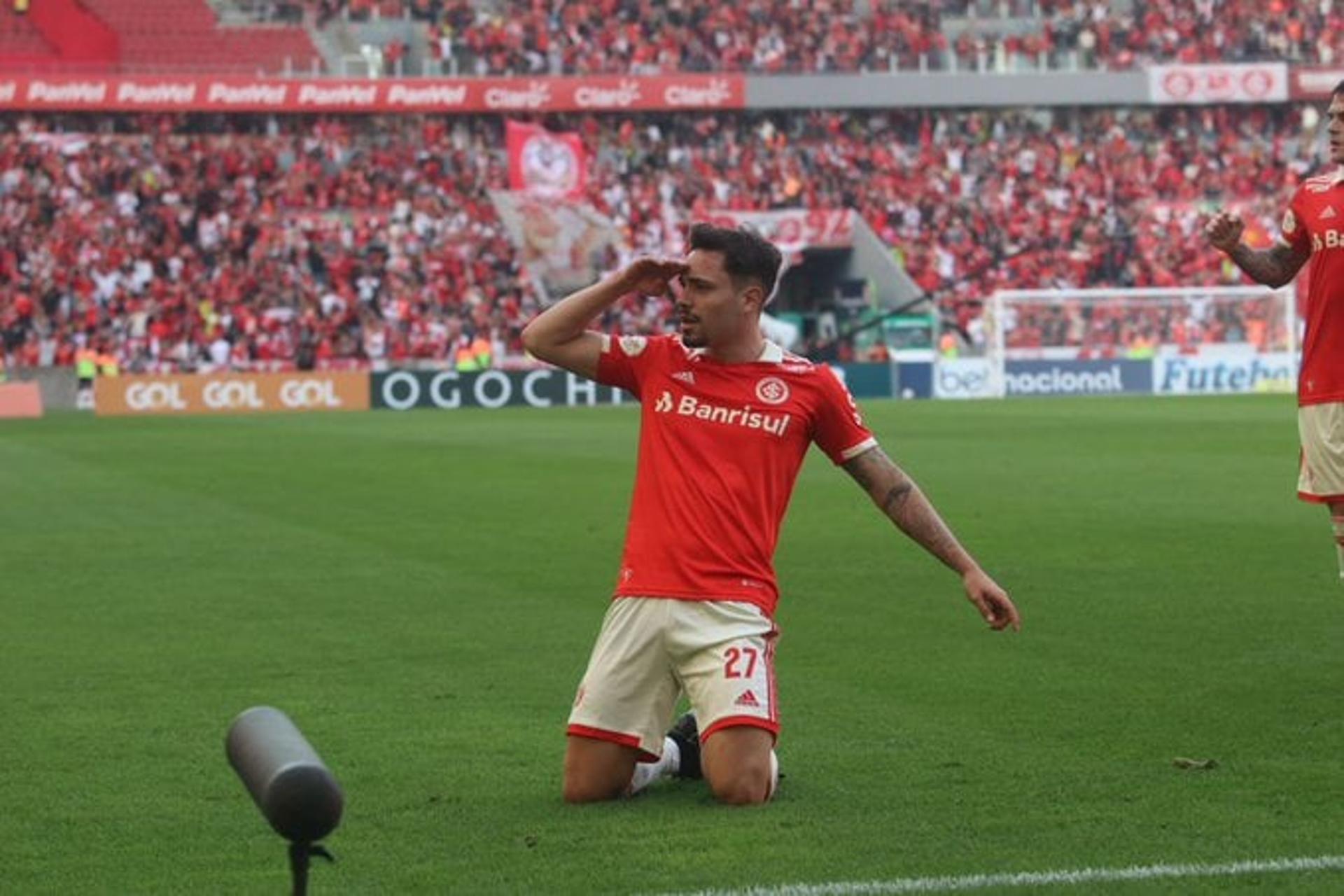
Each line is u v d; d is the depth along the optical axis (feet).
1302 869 27.99
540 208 257.75
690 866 28.66
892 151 280.92
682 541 32.83
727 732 32.48
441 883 28.02
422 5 283.79
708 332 33.22
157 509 94.12
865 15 290.35
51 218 254.47
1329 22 296.30
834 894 26.86
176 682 46.96
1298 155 283.59
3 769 36.88
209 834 31.48
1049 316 245.65
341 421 187.93
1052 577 64.90
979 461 120.57
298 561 72.38
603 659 33.22
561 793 34.09
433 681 46.75
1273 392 245.24
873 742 38.34
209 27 278.26
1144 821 31.14
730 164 276.82
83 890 28.17
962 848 29.53
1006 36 292.20
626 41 285.02
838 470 114.32
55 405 240.12
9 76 255.70
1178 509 88.12
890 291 266.57
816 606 58.54
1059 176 279.90
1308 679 45.14
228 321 250.57
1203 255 273.95
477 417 195.52
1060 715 41.06
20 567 71.36
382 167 268.62
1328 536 76.38
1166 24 293.23
